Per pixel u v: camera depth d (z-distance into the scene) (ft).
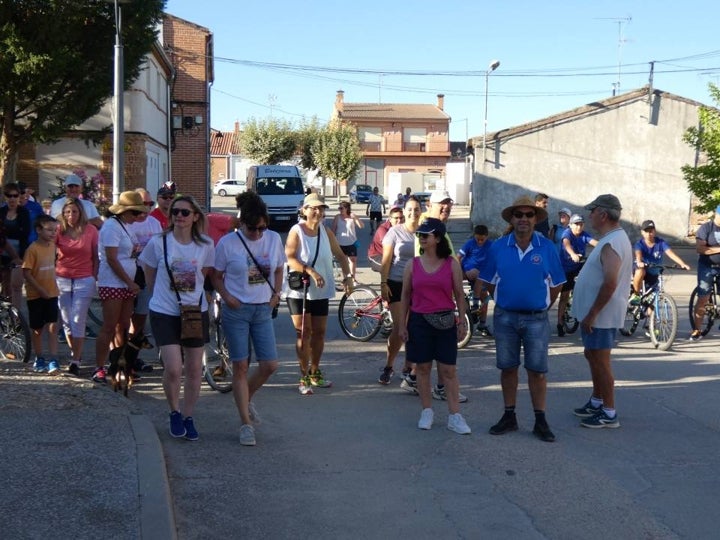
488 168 97.04
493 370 30.81
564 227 39.60
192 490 17.72
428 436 22.11
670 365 31.99
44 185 78.48
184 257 20.44
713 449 21.26
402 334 22.90
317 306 26.53
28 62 57.98
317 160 209.05
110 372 25.12
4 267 31.40
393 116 246.88
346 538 15.51
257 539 15.38
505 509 17.02
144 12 63.36
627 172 95.35
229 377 26.50
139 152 78.79
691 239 94.73
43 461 17.84
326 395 26.61
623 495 17.88
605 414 23.06
